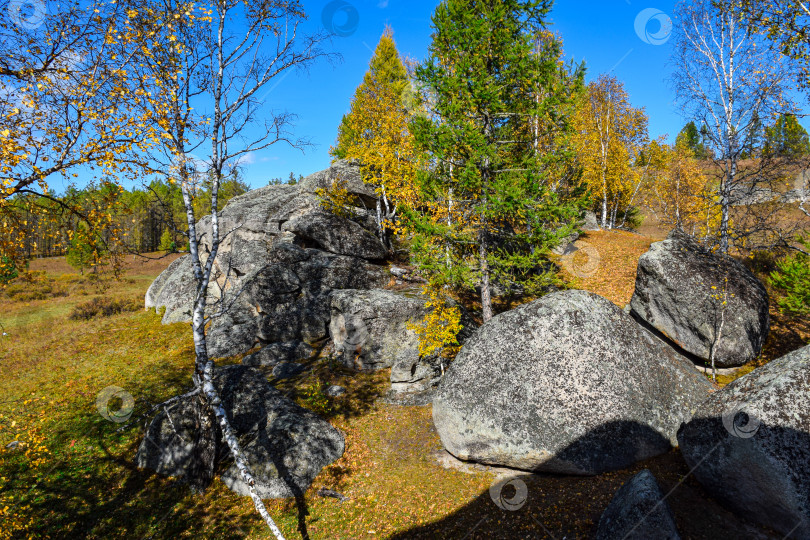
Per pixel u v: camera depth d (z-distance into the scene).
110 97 6.70
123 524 8.18
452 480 8.70
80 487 9.16
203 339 8.66
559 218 13.38
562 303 9.65
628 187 32.16
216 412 7.84
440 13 13.14
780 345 11.65
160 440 9.92
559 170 14.42
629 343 9.18
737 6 13.64
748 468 5.95
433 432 10.61
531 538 6.59
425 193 14.34
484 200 13.38
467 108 13.16
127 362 16.31
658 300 12.30
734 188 14.95
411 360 12.87
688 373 9.39
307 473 9.34
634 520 5.61
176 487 9.19
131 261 46.25
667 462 7.85
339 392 12.71
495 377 9.21
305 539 7.65
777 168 13.20
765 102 13.58
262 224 23.30
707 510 6.39
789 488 5.50
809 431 5.73
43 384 14.43
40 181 5.79
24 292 31.41
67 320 23.66
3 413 12.29
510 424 8.61
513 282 14.20
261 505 6.74
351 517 8.12
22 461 9.90
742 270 12.20
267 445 9.71
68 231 6.98
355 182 24.44
